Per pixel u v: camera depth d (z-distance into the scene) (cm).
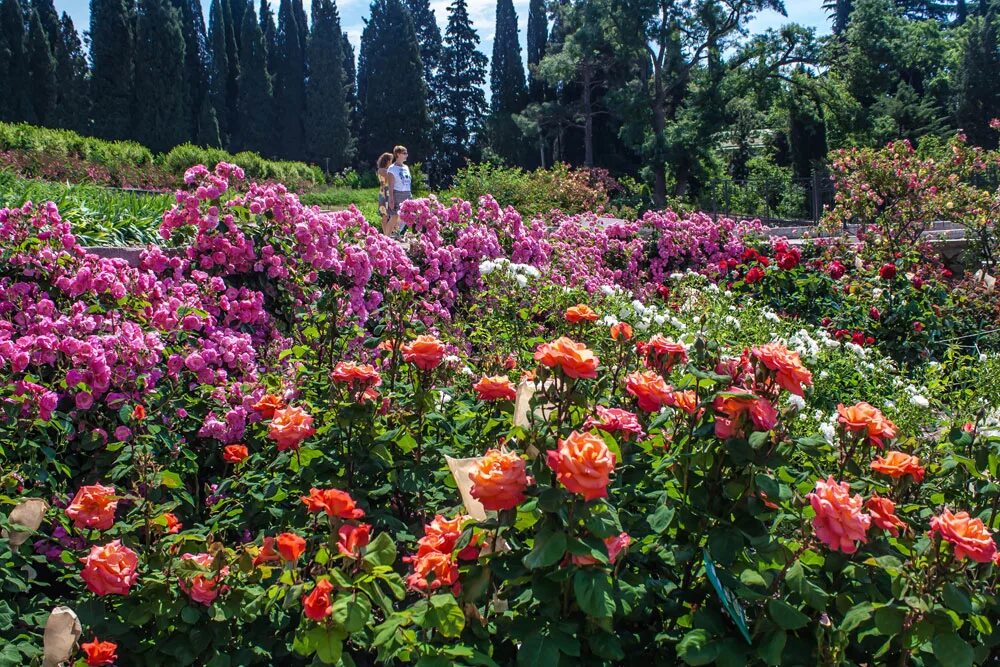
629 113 3412
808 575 187
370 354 342
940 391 540
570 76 3969
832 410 489
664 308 618
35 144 2033
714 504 194
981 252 1212
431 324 468
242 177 490
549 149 5022
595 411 213
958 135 1280
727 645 173
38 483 271
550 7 4725
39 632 231
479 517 193
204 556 206
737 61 3366
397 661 196
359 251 503
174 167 2617
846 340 671
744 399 182
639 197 3238
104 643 191
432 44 5800
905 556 201
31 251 394
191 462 301
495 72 5372
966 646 167
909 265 971
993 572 189
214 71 5666
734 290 831
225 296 434
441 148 5606
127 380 319
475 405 281
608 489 194
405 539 237
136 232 648
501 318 457
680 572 206
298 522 239
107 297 383
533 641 168
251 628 214
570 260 732
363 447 250
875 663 192
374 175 3669
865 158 1266
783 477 198
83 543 262
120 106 4762
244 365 370
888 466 210
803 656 178
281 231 480
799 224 2484
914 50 3447
